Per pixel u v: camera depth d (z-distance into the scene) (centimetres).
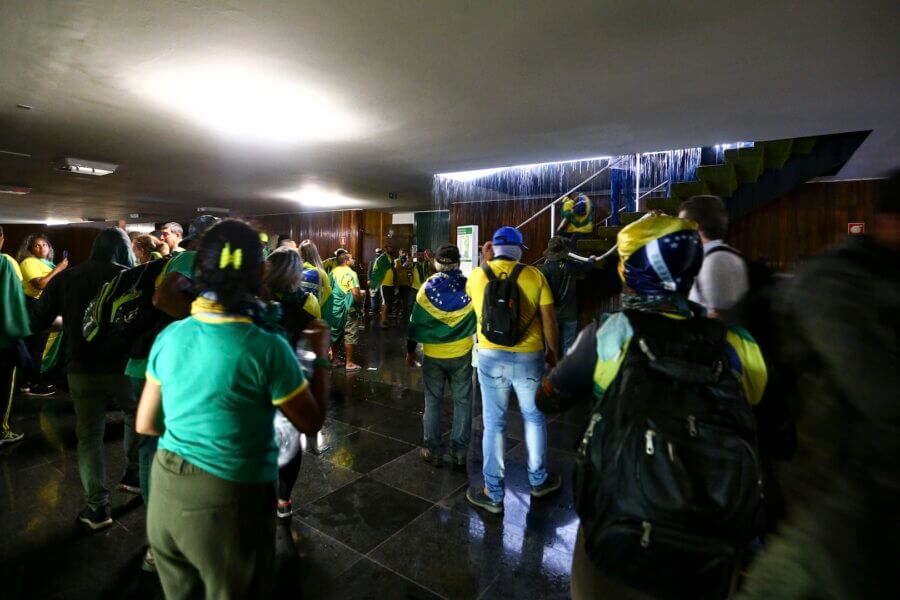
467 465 335
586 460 113
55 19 260
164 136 518
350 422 418
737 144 545
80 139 529
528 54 303
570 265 466
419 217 1366
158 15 256
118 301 232
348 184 866
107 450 351
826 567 89
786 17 252
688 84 351
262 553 130
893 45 283
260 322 135
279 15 256
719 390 105
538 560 232
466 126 469
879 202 91
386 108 412
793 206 757
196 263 127
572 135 501
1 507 272
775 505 166
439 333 315
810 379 99
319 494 292
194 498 120
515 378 268
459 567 226
